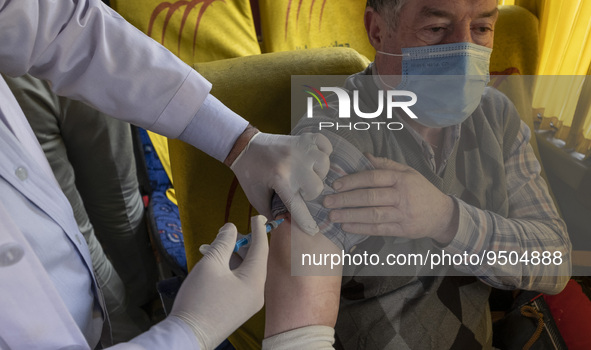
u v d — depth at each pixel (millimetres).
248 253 796
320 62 989
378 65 847
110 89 874
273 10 1659
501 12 1253
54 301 621
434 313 856
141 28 1582
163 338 665
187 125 920
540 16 1385
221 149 920
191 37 1608
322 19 1677
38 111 1231
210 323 711
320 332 763
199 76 915
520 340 927
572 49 1342
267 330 787
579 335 888
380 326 850
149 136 1668
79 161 1423
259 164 883
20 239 597
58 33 823
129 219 1604
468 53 774
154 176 1776
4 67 818
